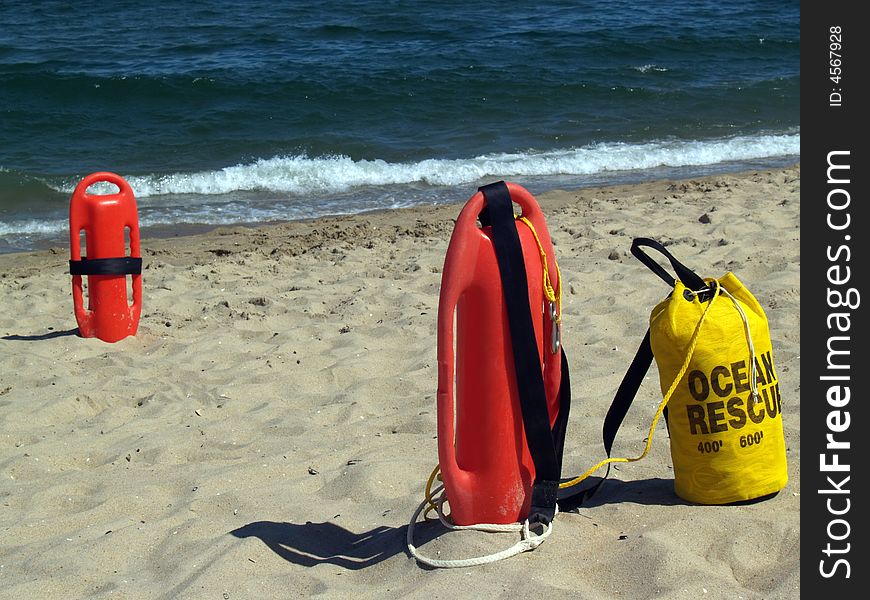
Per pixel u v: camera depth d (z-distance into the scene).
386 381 5.92
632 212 10.65
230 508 4.26
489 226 3.65
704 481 3.92
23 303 8.20
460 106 18.97
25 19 28.61
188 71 21.00
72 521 4.27
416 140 16.83
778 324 6.45
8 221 12.48
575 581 3.35
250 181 14.31
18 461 4.93
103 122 17.89
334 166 15.10
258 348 6.77
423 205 12.86
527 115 18.58
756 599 3.22
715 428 3.85
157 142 16.70
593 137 17.08
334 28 26.33
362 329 6.98
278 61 22.50
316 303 7.77
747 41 24.72
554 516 3.76
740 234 9.16
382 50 23.78
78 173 14.66
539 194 12.95
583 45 24.12
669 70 22.09
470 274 3.43
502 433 3.57
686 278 4.02
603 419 5.07
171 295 8.30
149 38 25.80
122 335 7.11
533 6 30.31
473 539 3.57
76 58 23.20
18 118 17.91
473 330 3.51
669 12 29.67
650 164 15.29
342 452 4.88
